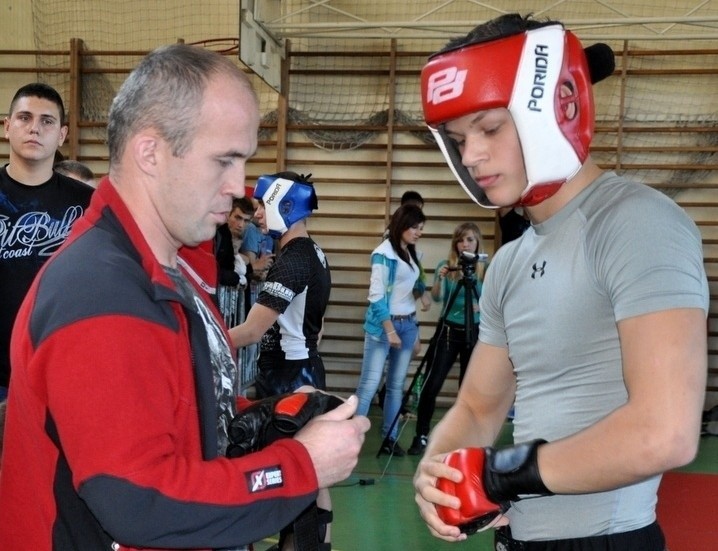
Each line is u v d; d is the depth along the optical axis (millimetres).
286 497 953
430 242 6676
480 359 1366
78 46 6707
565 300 1093
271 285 2770
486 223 6594
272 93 6770
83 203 2471
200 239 1027
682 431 892
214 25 6773
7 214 2361
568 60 1055
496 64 1029
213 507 890
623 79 6273
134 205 1006
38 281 958
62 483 931
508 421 5586
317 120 6703
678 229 1005
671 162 6367
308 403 1090
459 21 5852
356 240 6766
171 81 953
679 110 6320
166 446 888
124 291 902
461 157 1163
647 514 1130
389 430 4586
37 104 2357
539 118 1027
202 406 998
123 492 839
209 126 955
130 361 872
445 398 6586
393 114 6602
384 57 6633
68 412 857
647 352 936
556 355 1116
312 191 2912
